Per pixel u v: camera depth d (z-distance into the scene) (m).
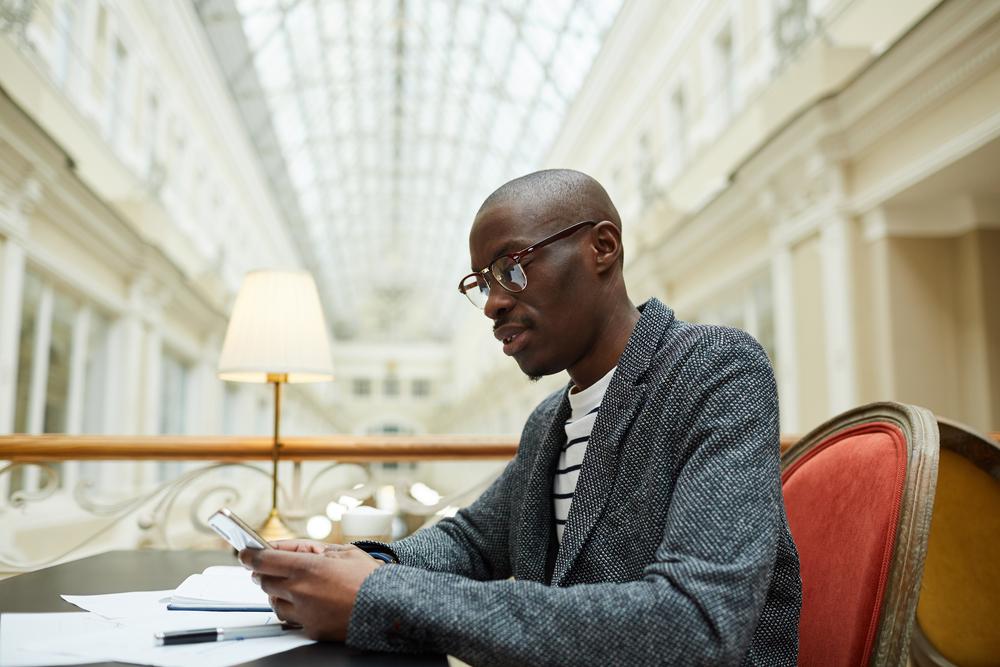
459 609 0.81
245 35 13.85
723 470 0.88
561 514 1.13
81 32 7.87
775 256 7.08
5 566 2.22
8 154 5.57
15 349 6.12
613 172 13.12
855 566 0.96
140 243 8.65
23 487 6.39
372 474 2.41
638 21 11.18
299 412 24.00
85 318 8.20
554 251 1.06
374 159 25.05
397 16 16.75
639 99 11.66
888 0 5.71
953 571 1.51
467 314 32.28
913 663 1.72
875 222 5.87
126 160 9.41
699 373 0.97
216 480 10.98
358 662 0.80
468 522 1.29
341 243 31.66
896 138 5.51
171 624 0.95
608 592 0.82
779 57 6.74
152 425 10.03
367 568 0.88
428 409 40.47
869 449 1.05
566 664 0.78
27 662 0.79
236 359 2.19
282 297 2.24
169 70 11.23
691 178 8.98
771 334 7.71
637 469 0.99
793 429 6.74
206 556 1.54
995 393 5.50
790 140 6.23
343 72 18.28
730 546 0.83
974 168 5.07
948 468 1.36
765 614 0.96
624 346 1.11
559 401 1.23
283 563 0.88
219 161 15.00
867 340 5.89
